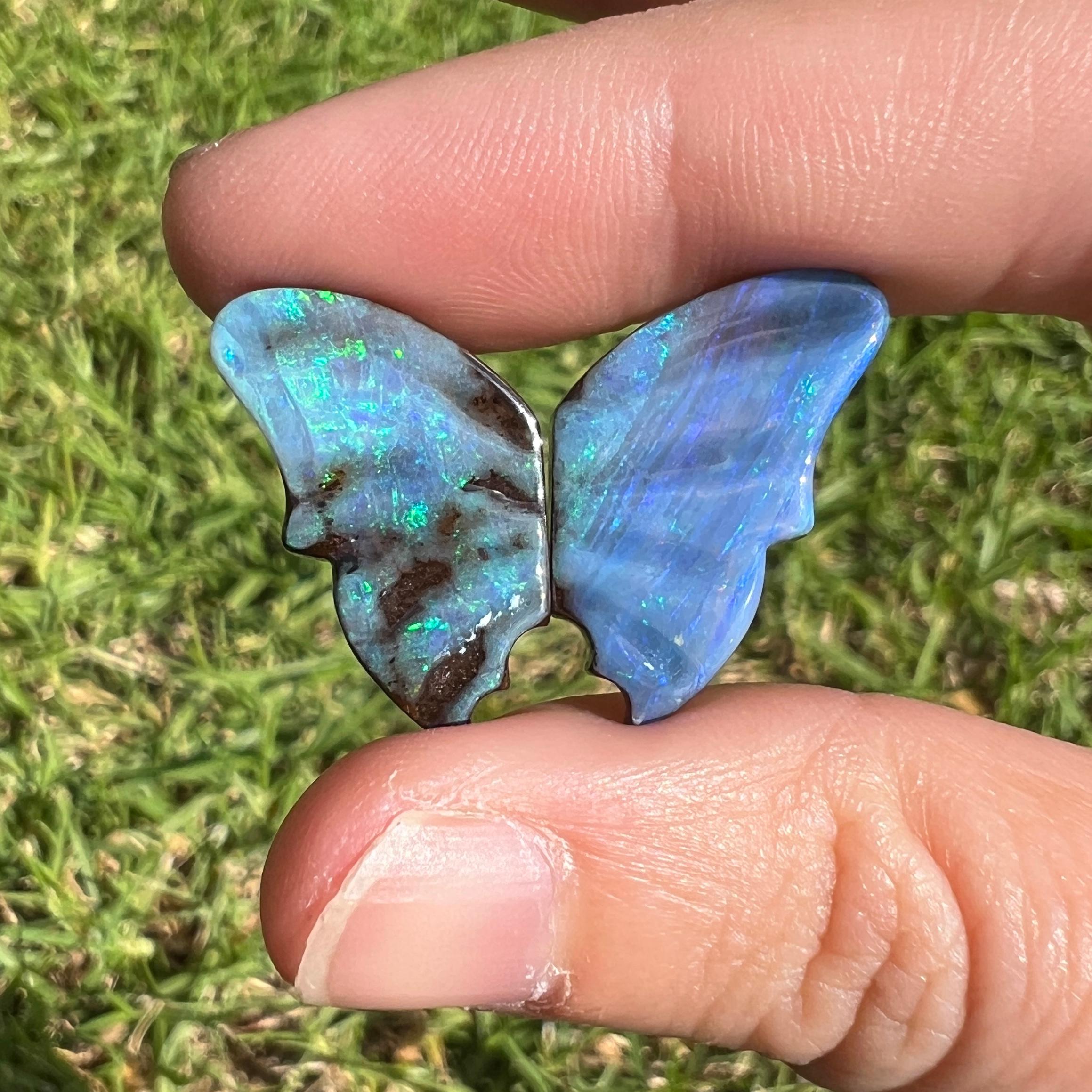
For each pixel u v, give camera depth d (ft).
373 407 0.21
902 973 0.21
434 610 0.22
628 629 0.22
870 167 0.24
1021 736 0.22
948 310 0.27
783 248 0.25
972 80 0.23
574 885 0.21
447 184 0.24
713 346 0.22
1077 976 0.20
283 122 0.24
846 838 0.21
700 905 0.21
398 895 0.20
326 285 0.25
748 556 0.21
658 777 0.21
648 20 0.24
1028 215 0.24
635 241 0.25
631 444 0.22
